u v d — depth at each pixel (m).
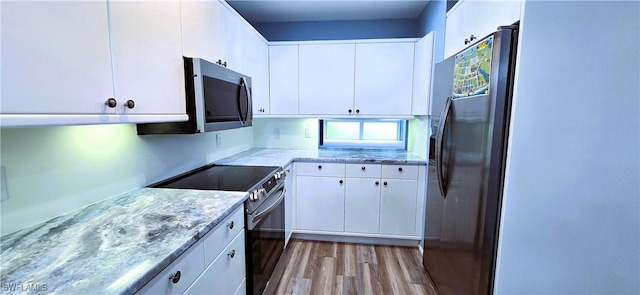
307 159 2.62
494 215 1.25
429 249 2.09
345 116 2.79
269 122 3.23
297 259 2.40
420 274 2.18
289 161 2.49
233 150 2.76
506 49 1.14
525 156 1.09
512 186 1.15
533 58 1.03
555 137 0.96
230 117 1.75
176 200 1.31
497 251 1.26
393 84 2.69
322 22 3.07
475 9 1.50
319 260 2.39
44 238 0.91
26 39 0.68
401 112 2.71
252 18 2.98
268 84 2.83
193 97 1.41
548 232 1.01
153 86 1.16
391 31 3.01
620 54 0.76
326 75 2.77
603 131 0.81
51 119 0.75
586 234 0.88
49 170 1.06
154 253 0.82
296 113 2.86
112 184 1.34
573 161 0.90
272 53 2.81
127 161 1.43
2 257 0.79
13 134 0.94
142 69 1.09
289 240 2.69
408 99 2.68
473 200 1.37
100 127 1.26
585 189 0.87
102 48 0.90
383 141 3.21
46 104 0.73
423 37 2.64
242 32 2.15
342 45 2.71
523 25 1.06
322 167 2.62
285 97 2.85
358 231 2.66
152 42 1.15
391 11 2.77
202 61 1.40
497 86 1.18
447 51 1.99
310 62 2.77
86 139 1.20
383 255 2.48
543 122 1.00
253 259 1.54
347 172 2.59
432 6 2.43
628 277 0.79
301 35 3.11
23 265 0.75
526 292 1.12
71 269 0.73
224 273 1.23
